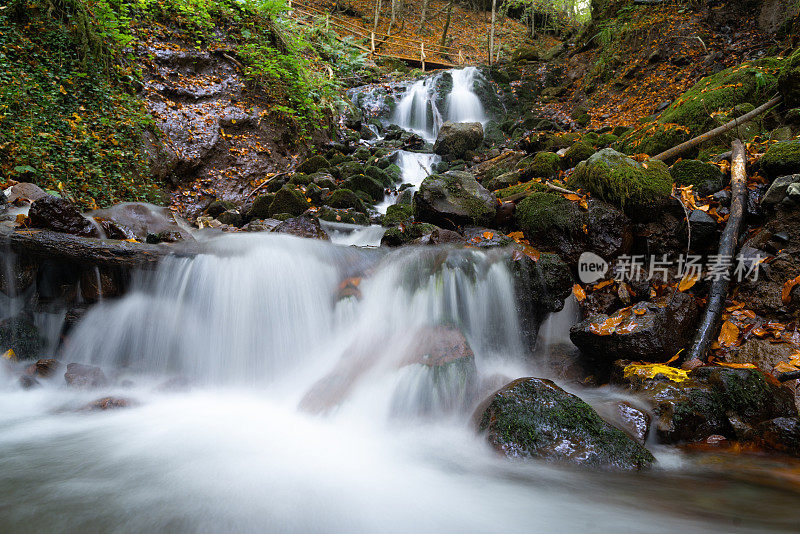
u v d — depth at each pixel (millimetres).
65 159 6242
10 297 3867
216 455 2797
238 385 4125
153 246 4188
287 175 9430
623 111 11570
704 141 6000
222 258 4266
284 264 4371
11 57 6730
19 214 4195
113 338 4062
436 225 5383
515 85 15961
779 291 3879
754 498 2389
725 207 4609
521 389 2947
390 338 3910
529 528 2139
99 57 7738
